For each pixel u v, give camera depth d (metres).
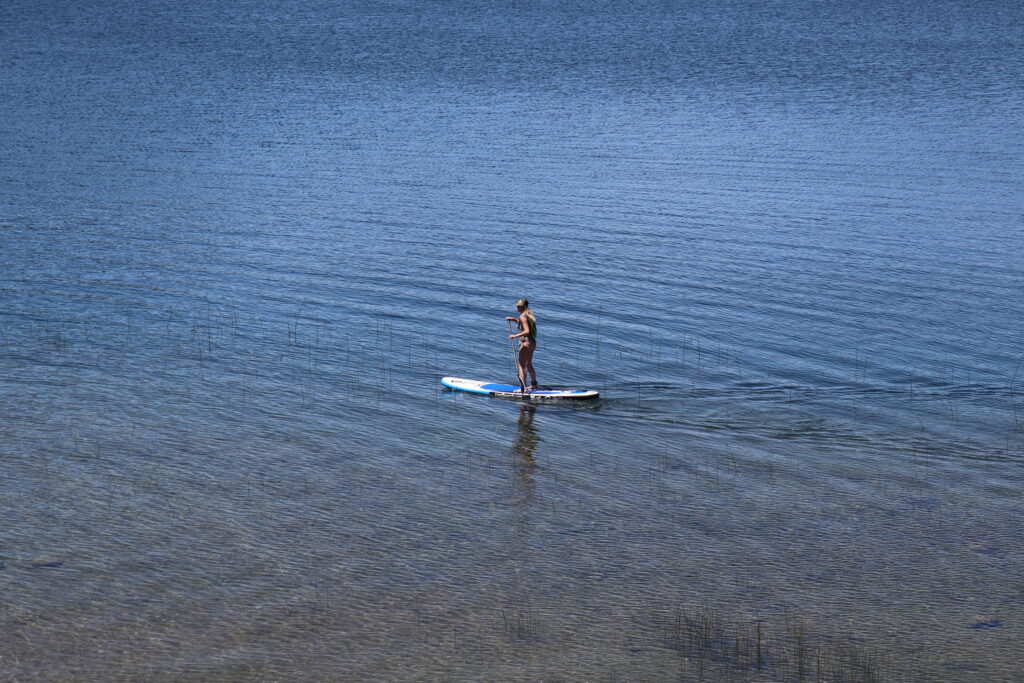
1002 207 51.66
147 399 25.78
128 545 17.86
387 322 33.72
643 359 30.48
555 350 31.27
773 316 34.94
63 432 23.27
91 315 33.38
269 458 22.14
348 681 14.06
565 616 15.95
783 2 162.50
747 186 56.75
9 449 22.09
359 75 102.75
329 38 128.12
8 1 152.12
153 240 44.00
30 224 46.31
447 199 53.38
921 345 32.03
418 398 26.67
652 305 36.09
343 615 15.81
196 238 44.56
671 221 48.88
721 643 15.17
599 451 23.16
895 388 28.14
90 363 28.56
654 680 14.17
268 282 38.09
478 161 63.97
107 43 120.69
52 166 60.22
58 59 108.69
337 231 46.38
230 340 31.22
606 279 39.28
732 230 47.25
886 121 78.94
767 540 18.67
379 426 24.44
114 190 54.16
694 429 24.78
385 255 42.38
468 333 32.81
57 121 76.06
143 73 101.25
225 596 16.27
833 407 26.61
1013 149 67.56
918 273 40.34
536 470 21.91
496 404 26.36
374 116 81.19
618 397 27.16
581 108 85.38
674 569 17.52
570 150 67.88
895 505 20.33
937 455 23.23
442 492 20.61
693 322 34.22
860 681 14.14
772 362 30.30
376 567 17.39
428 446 23.22
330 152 66.62
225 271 39.47
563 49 121.69
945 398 27.39
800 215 50.16
